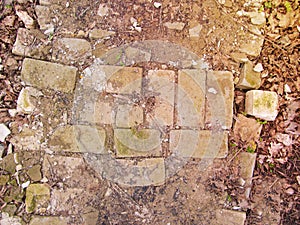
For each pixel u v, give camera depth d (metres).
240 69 0.98
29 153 0.94
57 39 0.95
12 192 0.93
